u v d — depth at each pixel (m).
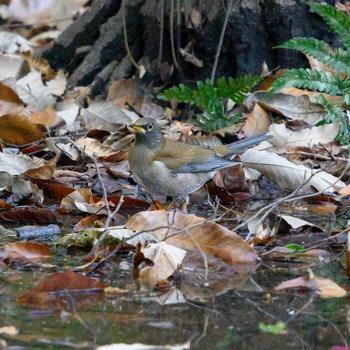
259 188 12.26
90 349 6.42
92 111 14.38
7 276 8.30
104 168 12.51
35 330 6.83
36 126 13.38
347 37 13.29
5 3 21.72
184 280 8.23
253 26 14.56
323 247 9.41
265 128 13.50
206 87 13.60
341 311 7.38
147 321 7.07
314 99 13.52
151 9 15.22
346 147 13.18
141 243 8.57
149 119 11.02
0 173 11.41
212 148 11.70
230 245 8.82
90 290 7.80
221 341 6.66
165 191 11.20
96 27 16.42
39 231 10.09
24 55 16.14
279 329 6.91
